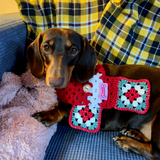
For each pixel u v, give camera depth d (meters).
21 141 0.88
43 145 0.98
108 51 1.50
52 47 1.04
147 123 1.23
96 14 1.55
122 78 1.23
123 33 1.46
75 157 1.06
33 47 1.17
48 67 1.05
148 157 1.12
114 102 1.21
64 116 1.26
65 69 1.01
